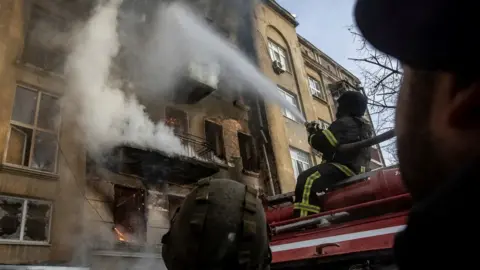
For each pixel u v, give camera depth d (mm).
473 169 464
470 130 483
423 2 446
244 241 1663
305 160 20688
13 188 10555
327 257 3154
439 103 517
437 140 517
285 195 4684
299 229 3621
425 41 457
